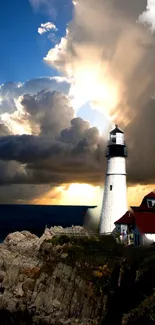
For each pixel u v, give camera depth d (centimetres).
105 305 4019
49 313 4244
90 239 5303
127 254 4603
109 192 6244
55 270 4578
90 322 3978
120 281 4253
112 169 6266
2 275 4912
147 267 4012
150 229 5075
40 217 19562
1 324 4303
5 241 5744
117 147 6275
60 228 6006
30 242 5497
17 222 15475
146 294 3566
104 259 4553
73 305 4191
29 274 4731
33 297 4466
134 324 3095
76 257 4641
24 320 4284
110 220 6116
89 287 4197
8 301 4481
